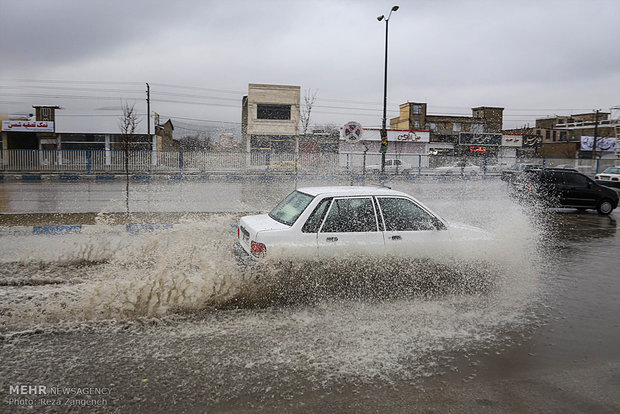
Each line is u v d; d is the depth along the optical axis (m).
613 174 24.92
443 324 4.71
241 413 3.01
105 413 2.97
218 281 5.31
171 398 3.17
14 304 4.88
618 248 9.13
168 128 52.34
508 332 4.55
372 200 5.82
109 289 5.32
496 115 69.94
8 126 37.91
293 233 5.39
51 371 3.51
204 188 20.17
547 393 3.36
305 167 27.22
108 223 10.35
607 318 5.01
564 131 72.56
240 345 4.08
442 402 3.21
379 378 3.53
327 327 4.55
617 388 3.46
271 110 43.91
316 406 3.12
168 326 4.47
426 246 5.83
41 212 12.16
